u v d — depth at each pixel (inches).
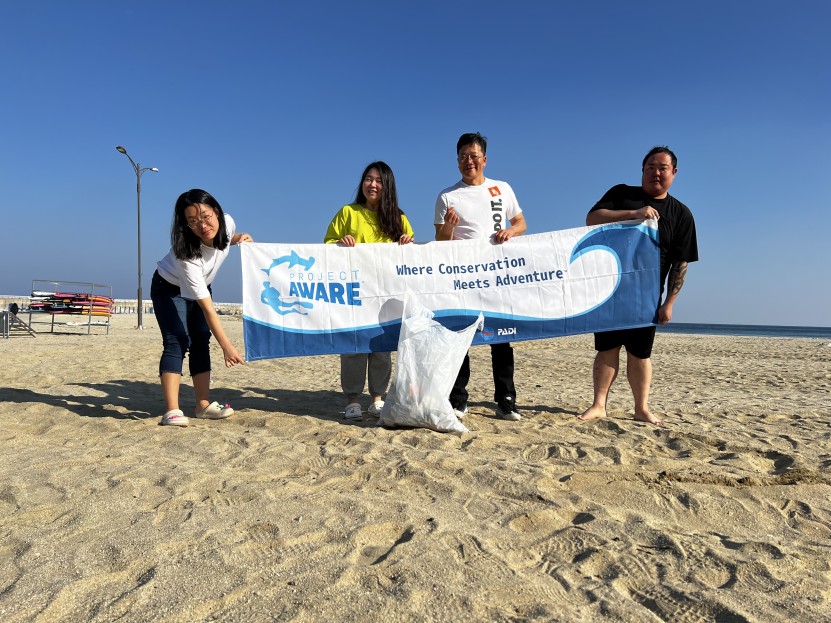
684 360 452.4
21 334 619.8
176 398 170.4
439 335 168.4
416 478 115.8
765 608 67.9
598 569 78.9
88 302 649.6
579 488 111.7
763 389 276.1
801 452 141.9
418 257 185.8
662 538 87.3
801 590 72.3
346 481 115.5
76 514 94.7
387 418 164.6
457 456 131.6
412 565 77.4
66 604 67.6
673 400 234.5
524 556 82.5
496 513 98.3
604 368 186.2
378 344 182.9
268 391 239.8
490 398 227.6
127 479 112.1
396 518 94.3
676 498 105.9
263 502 101.2
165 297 171.9
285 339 181.6
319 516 95.2
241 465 126.3
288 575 74.7
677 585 73.6
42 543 83.4
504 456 135.2
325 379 285.7
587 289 185.2
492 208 188.5
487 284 185.6
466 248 186.2
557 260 186.2
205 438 150.3
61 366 311.6
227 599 68.4
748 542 86.3
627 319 182.5
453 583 73.0
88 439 149.6
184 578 73.4
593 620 65.6
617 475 118.6
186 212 159.8
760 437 159.0
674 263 185.0
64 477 114.7
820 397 248.2
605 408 189.6
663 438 156.3
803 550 85.0
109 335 629.0
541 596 70.9
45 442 145.7
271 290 181.8
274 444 143.9
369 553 82.6
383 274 185.3
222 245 168.7
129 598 68.3
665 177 179.9
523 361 410.0
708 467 126.1
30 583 71.9
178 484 110.2
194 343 178.4
